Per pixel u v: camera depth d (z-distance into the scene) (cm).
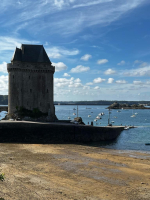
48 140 4750
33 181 2238
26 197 1802
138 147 4600
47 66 6394
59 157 3353
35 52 6512
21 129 4641
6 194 1819
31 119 6047
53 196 1873
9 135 4581
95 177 2486
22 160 3080
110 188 2162
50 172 2594
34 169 2678
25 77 6253
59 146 4316
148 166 3000
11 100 6078
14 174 2425
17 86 6100
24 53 6369
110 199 1894
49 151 3762
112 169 2819
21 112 6062
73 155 3528
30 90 6272
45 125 4750
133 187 2208
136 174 2641
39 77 6356
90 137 5097
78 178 2428
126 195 1995
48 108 6356
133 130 7556
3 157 3203
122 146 4684
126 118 14800
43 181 2259
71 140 4900
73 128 4919
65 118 14288
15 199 1734
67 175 2516
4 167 2681
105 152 3941
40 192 1944
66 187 2131
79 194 1970
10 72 6128
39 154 3497
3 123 4553
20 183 2142
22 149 3841
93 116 16788
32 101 6272
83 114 19438
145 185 2272
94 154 3666
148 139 5666
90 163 3070
